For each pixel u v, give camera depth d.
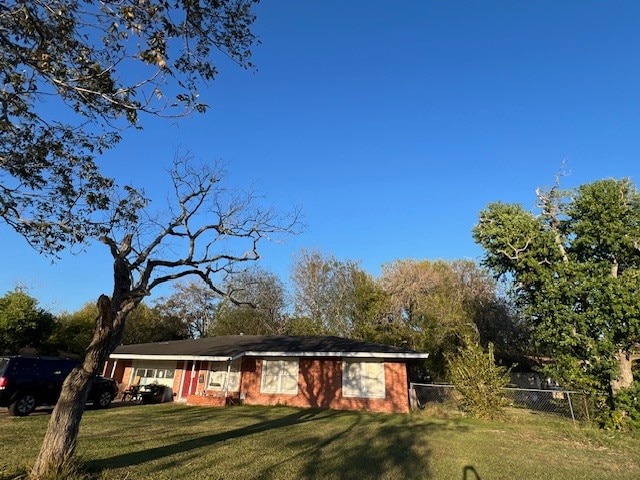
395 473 8.00
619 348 16.59
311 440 11.23
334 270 37.09
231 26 7.60
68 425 6.55
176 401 22.78
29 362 14.79
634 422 14.80
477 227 21.45
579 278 17.30
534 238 19.61
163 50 6.62
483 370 18.17
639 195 17.81
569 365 17.22
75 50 7.32
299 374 21.77
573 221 19.55
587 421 16.22
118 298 7.63
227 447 9.68
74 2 6.70
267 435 11.80
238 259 10.44
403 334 33.66
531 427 15.55
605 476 8.49
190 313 46.47
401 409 19.88
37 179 8.41
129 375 25.42
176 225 9.40
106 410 16.88
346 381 20.92
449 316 31.84
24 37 7.04
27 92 7.64
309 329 35.53
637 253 17.69
